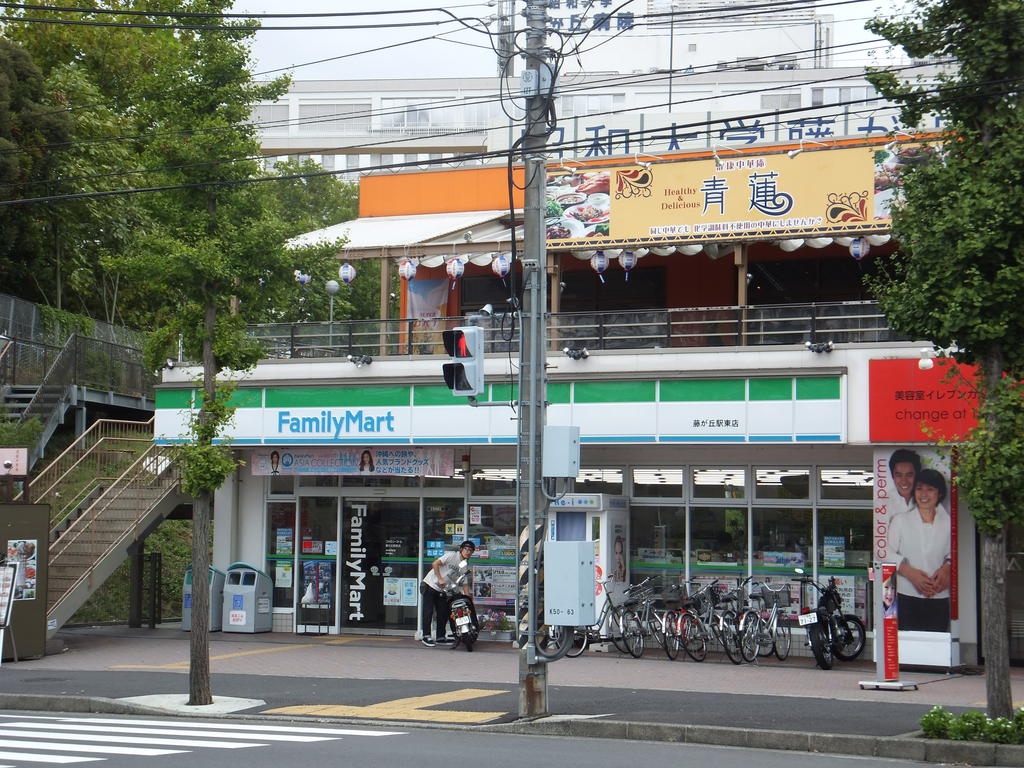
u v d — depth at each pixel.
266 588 23.47
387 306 23.39
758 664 18.67
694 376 19.33
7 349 28.27
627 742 12.12
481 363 13.58
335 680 16.80
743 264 20.77
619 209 21.47
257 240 15.47
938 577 17.64
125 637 23.17
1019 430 11.38
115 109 36.97
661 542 20.95
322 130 85.06
